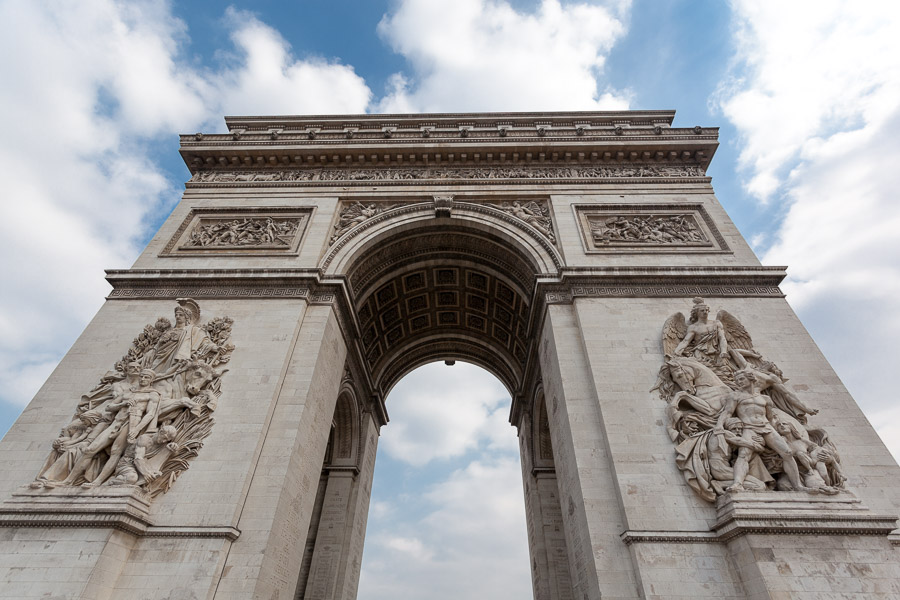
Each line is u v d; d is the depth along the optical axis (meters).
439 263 36.59
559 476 25.17
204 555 18.44
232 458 21.14
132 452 20.02
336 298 29.16
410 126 42.41
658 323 25.83
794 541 16.70
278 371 24.34
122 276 28.70
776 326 25.27
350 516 36.50
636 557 17.86
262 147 37.50
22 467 20.72
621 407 22.30
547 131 38.62
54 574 16.95
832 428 21.00
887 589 15.60
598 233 31.16
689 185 34.44
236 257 30.66
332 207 33.91
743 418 19.97
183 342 24.38
